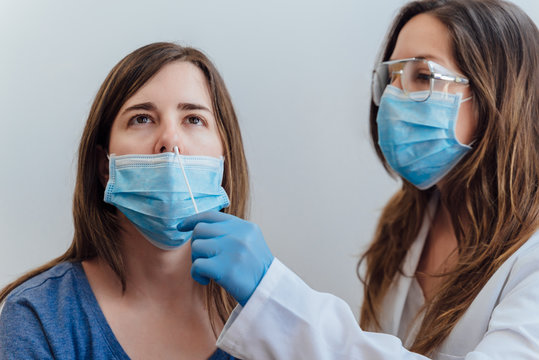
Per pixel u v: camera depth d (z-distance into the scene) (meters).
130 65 1.03
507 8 1.34
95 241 1.06
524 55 1.31
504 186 1.29
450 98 1.31
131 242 1.05
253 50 1.74
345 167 1.82
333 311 1.01
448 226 1.49
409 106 1.35
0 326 0.98
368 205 1.84
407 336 1.48
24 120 1.63
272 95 1.76
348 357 0.96
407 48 1.38
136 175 0.99
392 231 1.60
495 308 1.15
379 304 1.59
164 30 1.69
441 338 1.27
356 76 1.79
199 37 1.71
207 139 1.04
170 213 0.98
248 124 1.75
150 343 1.02
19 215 1.64
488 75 1.30
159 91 1.00
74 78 1.65
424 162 1.38
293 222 1.80
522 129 1.29
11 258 1.63
